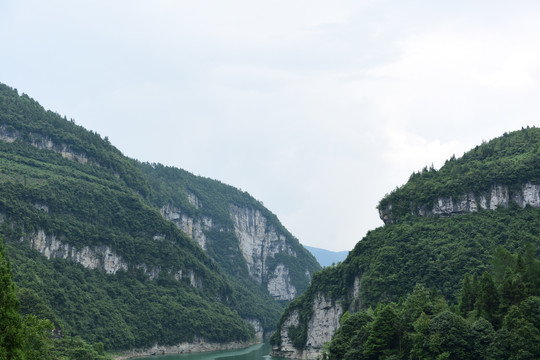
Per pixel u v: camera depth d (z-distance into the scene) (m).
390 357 160.12
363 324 197.50
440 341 145.00
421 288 173.25
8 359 94.81
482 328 143.62
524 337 135.38
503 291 151.38
